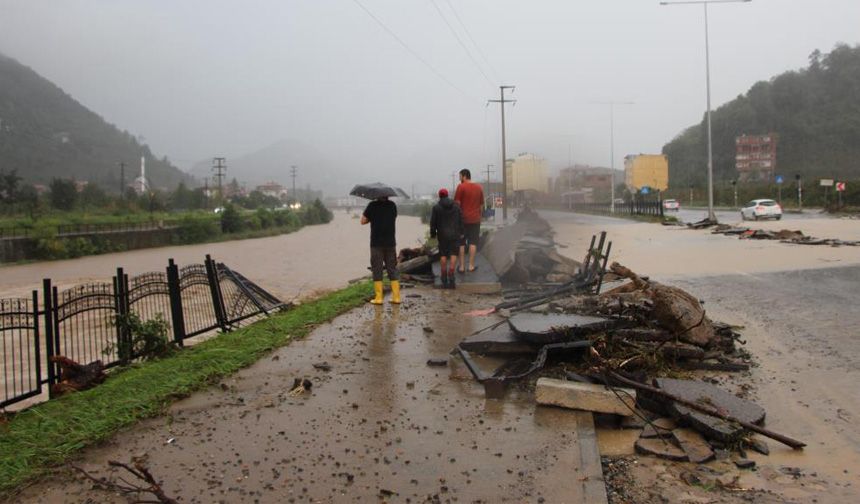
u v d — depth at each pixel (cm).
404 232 6284
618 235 2827
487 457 423
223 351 718
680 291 678
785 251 1848
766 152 9750
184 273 926
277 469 412
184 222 6050
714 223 3331
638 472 413
